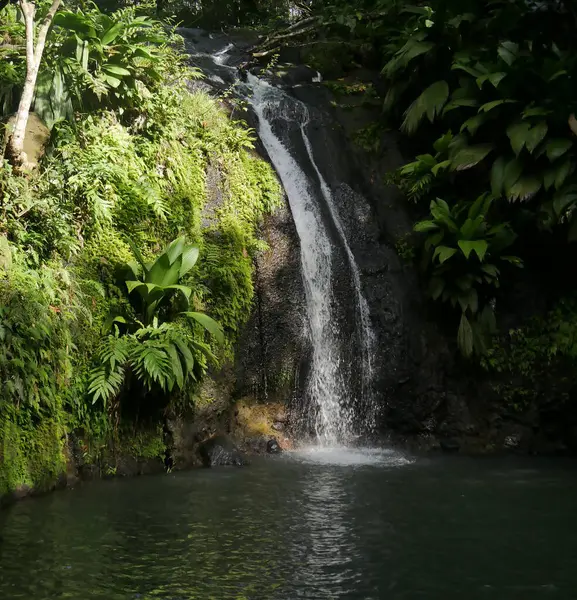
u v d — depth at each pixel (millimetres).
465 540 4766
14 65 7781
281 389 8359
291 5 15008
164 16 13195
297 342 8492
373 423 8750
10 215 6668
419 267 9266
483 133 9562
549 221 8844
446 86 9820
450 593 3867
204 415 7570
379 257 9305
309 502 5734
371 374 8797
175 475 6828
